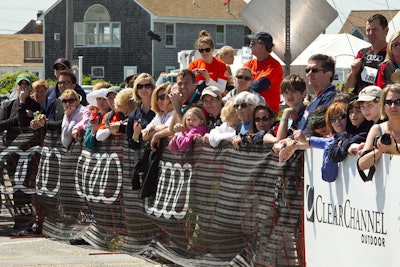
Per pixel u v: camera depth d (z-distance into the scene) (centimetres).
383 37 1739
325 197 1413
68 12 6350
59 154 2264
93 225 2152
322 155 1413
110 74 13412
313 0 2198
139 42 13200
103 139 2067
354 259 1339
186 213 1823
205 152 1759
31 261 1923
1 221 2566
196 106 1884
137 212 1988
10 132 2380
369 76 1744
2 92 11806
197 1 13512
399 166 1221
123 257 1977
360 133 1359
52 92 2350
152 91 1950
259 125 1623
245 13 2223
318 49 6006
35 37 16562
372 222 1290
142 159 1928
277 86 1948
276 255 1552
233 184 1670
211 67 2208
